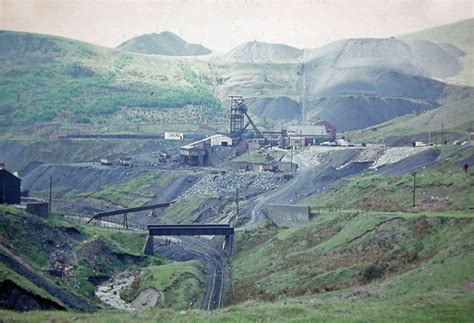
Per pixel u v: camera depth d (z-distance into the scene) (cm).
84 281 12375
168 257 15538
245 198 19712
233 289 11600
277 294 10150
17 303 8588
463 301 7106
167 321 7256
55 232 13788
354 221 12612
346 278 10006
